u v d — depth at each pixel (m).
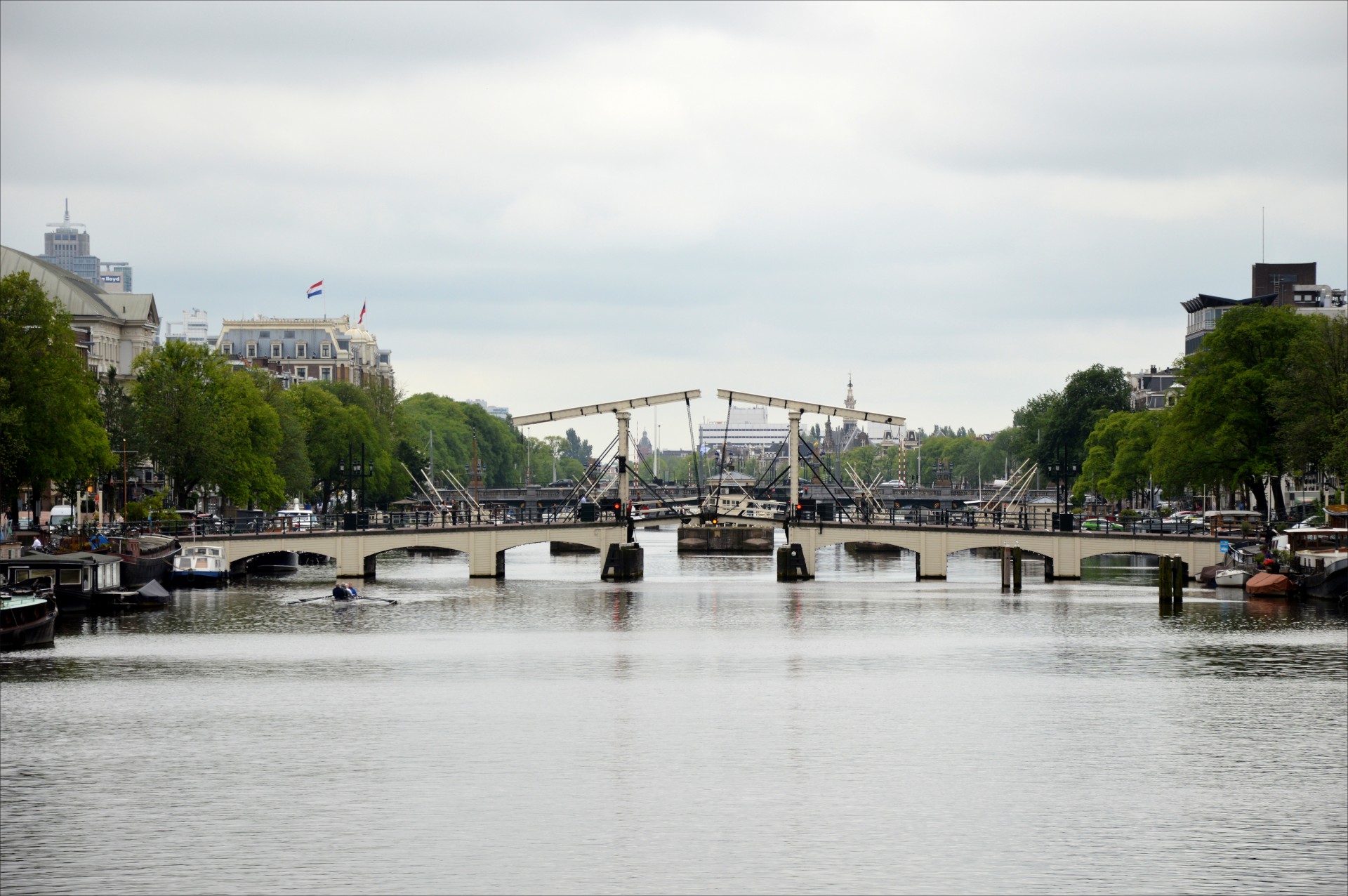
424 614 129.38
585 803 64.06
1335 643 108.25
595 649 107.38
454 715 81.94
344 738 75.88
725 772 69.19
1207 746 74.38
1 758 71.38
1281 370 152.75
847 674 95.81
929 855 57.12
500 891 53.22
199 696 86.69
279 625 118.81
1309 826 60.72
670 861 56.34
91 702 84.50
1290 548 141.25
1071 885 53.91
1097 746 74.31
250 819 61.44
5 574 116.88
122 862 55.97
